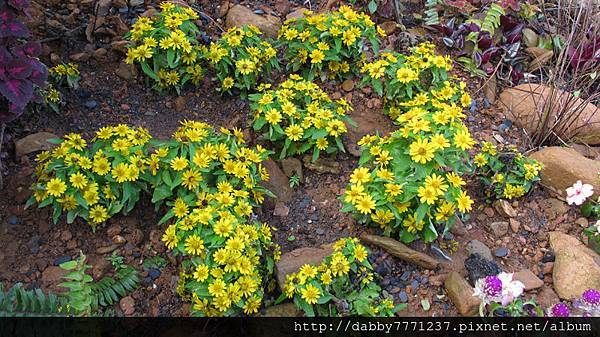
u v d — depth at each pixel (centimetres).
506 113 126
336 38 121
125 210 101
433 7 140
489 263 103
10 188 104
